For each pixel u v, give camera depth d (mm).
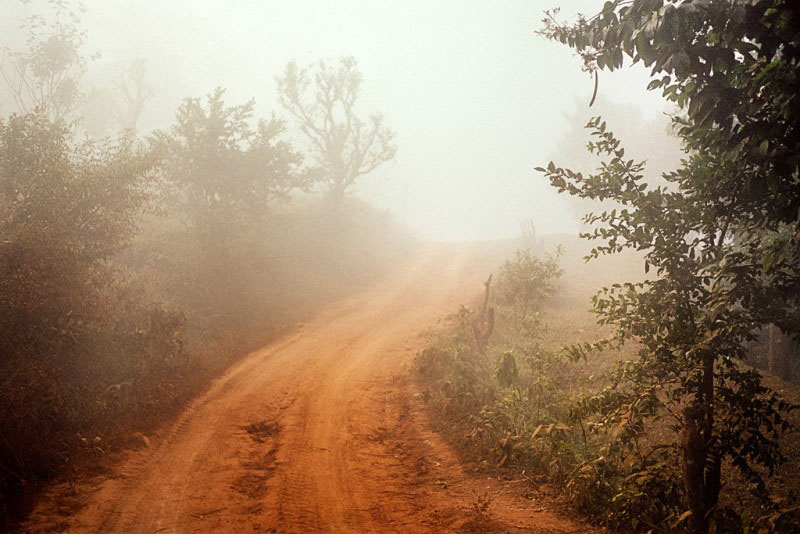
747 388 6066
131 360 12578
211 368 15000
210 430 11164
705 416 6180
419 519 7648
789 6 4895
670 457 7859
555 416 10891
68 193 11711
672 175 6543
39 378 9156
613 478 7723
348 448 10742
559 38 6684
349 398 13797
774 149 5199
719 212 6250
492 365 15000
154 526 7160
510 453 9562
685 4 5539
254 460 9938
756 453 5914
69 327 10852
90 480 8297
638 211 6500
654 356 6547
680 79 5980
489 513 7738
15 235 9977
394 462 10188
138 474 8820
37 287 9836
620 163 6730
